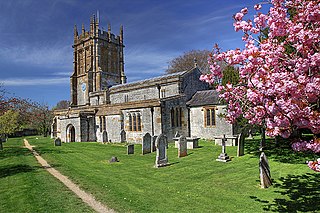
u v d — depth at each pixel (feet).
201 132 101.19
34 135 223.51
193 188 38.01
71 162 63.57
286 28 24.58
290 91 21.48
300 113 21.39
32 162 64.34
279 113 22.70
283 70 24.34
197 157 61.98
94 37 170.60
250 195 33.96
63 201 33.45
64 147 97.25
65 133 130.11
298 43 23.62
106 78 174.19
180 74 109.29
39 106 217.36
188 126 105.40
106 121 117.08
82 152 81.61
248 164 51.01
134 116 103.55
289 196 32.71
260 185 37.76
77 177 46.37
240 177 42.65
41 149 91.66
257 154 58.85
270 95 22.76
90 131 122.93
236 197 33.45
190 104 104.83
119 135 109.19
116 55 184.44
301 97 22.04
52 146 101.96
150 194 35.81
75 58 186.80
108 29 180.14
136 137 101.86
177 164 55.57
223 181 40.96
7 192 38.06
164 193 36.09
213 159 58.18
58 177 46.93
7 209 31.17
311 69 23.25
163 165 54.44
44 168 55.93
